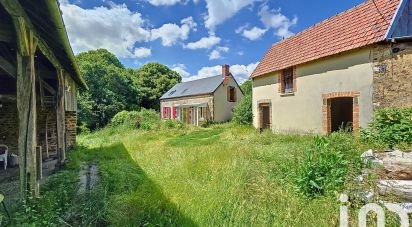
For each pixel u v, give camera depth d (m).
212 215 3.54
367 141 7.47
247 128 16.38
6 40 3.81
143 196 4.26
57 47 4.87
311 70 11.65
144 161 7.56
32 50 3.95
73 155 9.61
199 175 5.32
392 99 8.72
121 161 8.00
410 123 7.25
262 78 15.44
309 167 4.32
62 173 6.51
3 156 8.05
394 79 8.67
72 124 11.99
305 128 12.00
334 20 12.21
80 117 25.05
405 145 6.65
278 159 5.95
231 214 3.54
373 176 3.98
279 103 13.82
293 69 12.77
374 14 9.88
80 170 7.12
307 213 3.43
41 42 4.52
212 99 26.20
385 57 8.77
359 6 11.19
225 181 4.69
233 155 6.96
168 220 3.56
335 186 3.91
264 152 7.30
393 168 4.29
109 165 7.30
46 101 10.55
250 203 3.86
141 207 3.85
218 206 3.73
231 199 3.94
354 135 8.79
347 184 3.81
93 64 29.78
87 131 22.69
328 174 4.14
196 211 3.63
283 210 3.58
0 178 6.52
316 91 11.39
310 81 11.72
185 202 3.92
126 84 33.59
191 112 28.86
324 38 11.87
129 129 20.70
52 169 7.39
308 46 12.63
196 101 28.28
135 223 3.52
